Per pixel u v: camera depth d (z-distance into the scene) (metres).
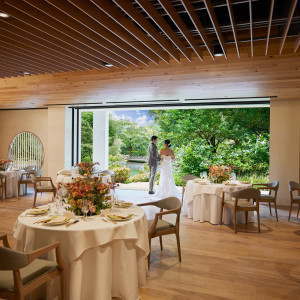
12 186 8.38
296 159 7.54
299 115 7.51
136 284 2.95
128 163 17.17
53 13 2.67
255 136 13.98
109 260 2.78
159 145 14.71
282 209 7.14
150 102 8.49
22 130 11.28
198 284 3.28
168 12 2.51
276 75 4.98
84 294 2.73
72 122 9.93
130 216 3.07
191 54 3.99
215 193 5.71
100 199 3.28
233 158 13.00
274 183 6.29
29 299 2.79
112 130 17.52
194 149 13.37
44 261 2.60
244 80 5.39
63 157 9.66
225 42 3.47
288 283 3.33
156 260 3.94
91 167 7.36
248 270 3.66
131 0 2.64
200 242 4.68
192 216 6.22
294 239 4.88
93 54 3.86
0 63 4.31
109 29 2.95
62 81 5.57
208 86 5.96
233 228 5.48
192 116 14.62
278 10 3.54
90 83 5.76
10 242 4.51
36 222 2.90
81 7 2.48
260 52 3.93
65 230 2.67
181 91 6.59
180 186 12.21
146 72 4.86
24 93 7.14
